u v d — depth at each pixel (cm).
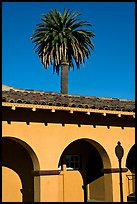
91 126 1320
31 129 1206
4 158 1370
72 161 1551
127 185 1570
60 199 1484
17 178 1382
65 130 1265
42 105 1164
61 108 1194
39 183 1191
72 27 3116
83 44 3148
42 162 1203
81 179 1553
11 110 1180
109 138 1348
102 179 1512
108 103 1400
